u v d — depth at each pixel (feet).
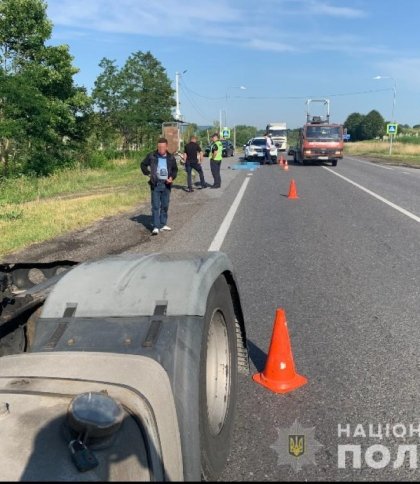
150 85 148.25
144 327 8.32
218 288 9.94
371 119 486.38
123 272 9.36
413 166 108.58
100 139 131.03
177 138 130.41
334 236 32.35
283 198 52.37
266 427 11.50
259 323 17.67
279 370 13.28
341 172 89.35
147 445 6.48
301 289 21.34
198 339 8.39
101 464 5.92
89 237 32.27
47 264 12.41
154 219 33.58
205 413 8.51
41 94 85.97
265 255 27.43
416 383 13.33
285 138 195.11
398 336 16.34
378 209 43.65
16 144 87.51
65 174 80.74
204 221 38.37
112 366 7.38
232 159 144.46
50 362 7.50
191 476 7.50
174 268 9.34
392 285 21.67
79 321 8.53
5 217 38.19
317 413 12.03
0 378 7.20
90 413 5.83
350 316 18.15
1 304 9.46
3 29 86.33
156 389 7.21
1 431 6.22
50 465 5.84
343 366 14.33
